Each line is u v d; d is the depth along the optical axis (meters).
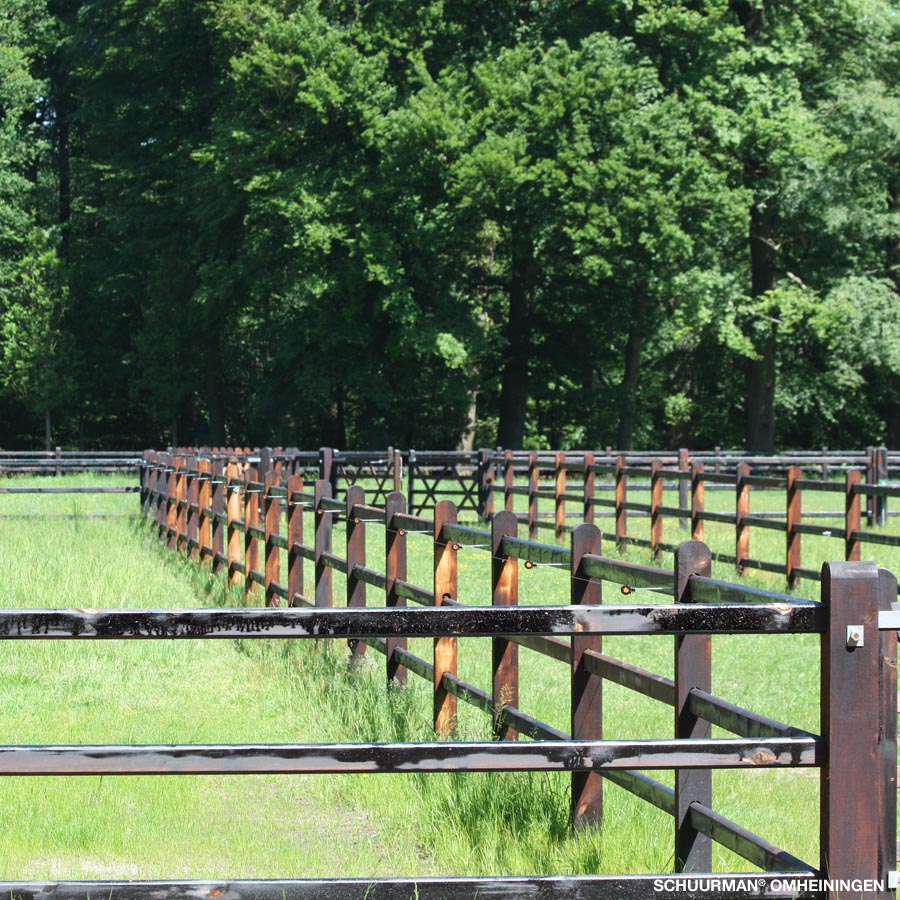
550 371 46.16
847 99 39.12
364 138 37.69
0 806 5.67
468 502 26.48
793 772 6.90
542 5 39.25
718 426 53.66
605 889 3.50
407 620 3.47
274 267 41.34
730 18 38.56
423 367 43.78
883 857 3.46
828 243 41.44
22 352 48.28
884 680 3.49
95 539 17.27
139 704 7.91
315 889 3.41
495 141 35.44
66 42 49.09
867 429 53.31
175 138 46.56
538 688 8.80
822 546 18.73
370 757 3.47
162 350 47.56
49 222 51.25
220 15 39.38
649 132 35.91
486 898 3.47
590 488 19.02
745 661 10.25
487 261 45.16
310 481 27.23
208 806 5.85
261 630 3.41
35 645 9.45
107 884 3.34
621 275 37.00
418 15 38.06
